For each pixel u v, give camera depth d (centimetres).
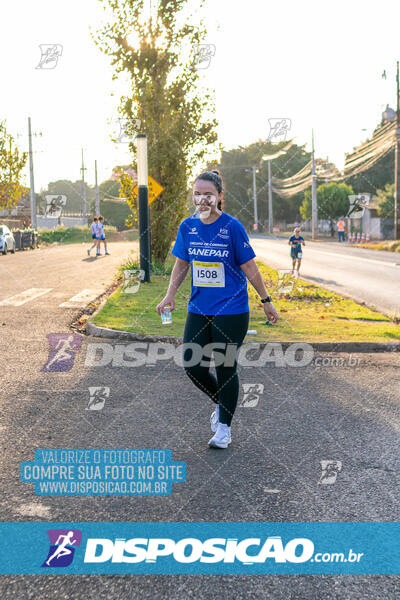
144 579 258
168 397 546
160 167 1681
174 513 318
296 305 1183
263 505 328
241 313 402
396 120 3950
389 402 538
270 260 2547
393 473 374
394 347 779
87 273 1812
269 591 250
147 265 1463
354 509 325
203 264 395
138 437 436
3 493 339
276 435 446
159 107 1678
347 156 5406
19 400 525
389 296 1376
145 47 1667
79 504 327
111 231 5869
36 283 1527
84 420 473
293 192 7044
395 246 3500
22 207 5081
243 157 8500
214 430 439
